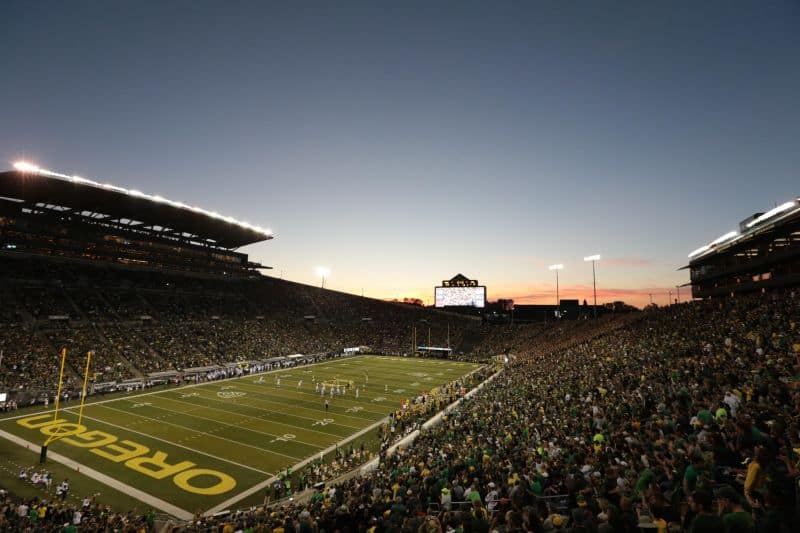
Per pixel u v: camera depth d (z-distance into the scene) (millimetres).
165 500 22953
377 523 11023
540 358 52594
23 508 19578
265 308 94438
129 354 56750
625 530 6262
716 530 4848
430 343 99562
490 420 27641
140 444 31141
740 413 11273
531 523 6430
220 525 16078
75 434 33156
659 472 10117
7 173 51125
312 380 58719
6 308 54625
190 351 63750
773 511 5109
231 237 86812
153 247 79812
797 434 9555
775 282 42688
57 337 53750
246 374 62438
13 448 29922
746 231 42844
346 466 27531
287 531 12547
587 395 25922
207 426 35875
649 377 24031
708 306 40938
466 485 15242
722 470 8164
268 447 31328
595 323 70562
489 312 127812
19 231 62625
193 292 84312
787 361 18391
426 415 39094
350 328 102812
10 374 43938
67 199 60719
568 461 14164
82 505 21391
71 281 66250
